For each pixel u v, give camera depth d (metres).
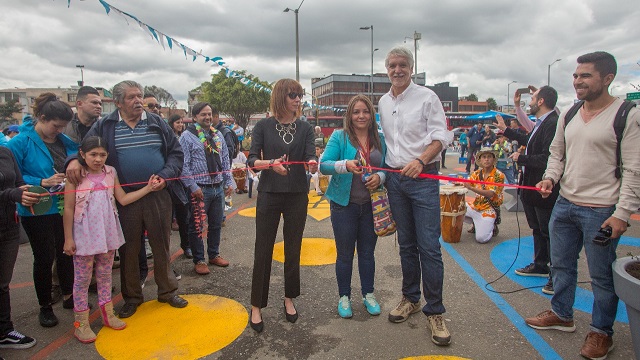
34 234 3.28
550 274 3.87
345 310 3.48
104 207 3.19
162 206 3.62
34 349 3.06
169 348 3.04
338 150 3.41
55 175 3.18
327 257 5.11
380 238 5.90
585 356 2.83
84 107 4.00
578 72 2.73
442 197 5.61
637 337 2.48
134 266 3.54
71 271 3.67
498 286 4.12
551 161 3.12
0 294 2.99
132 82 3.42
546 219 3.86
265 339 3.16
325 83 65.06
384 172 3.30
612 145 2.66
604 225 2.62
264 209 3.26
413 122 3.11
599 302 2.82
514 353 2.91
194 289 4.17
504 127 4.61
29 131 3.46
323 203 8.96
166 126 3.76
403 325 3.35
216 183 4.72
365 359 2.87
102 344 3.12
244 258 5.14
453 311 3.57
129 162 3.41
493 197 5.66
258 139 3.29
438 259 3.09
